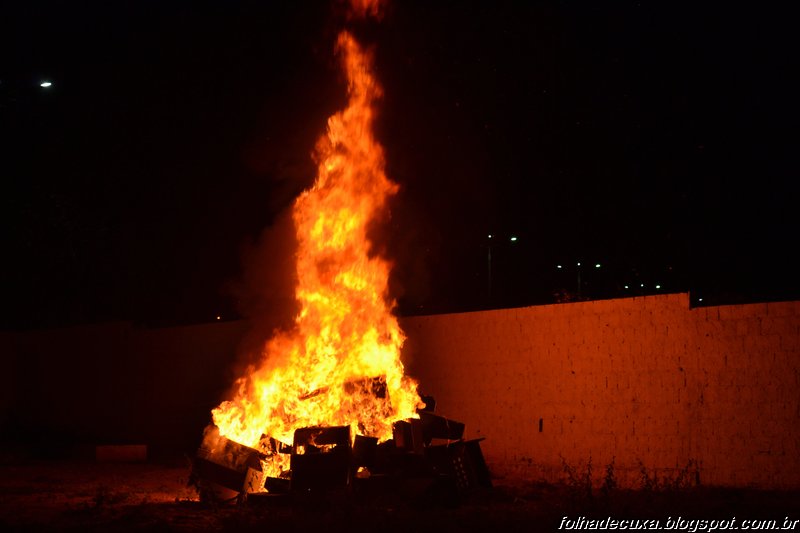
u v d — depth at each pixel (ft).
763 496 40.83
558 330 52.11
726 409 44.14
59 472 59.57
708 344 45.14
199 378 74.74
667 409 46.42
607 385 49.26
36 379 88.12
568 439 50.88
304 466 42.01
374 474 43.39
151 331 78.89
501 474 54.24
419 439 44.96
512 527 35.04
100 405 82.33
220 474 41.88
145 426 78.38
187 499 44.98
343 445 42.63
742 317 44.01
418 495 41.01
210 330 74.43
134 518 38.29
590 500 39.63
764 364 42.98
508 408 54.44
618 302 49.21
